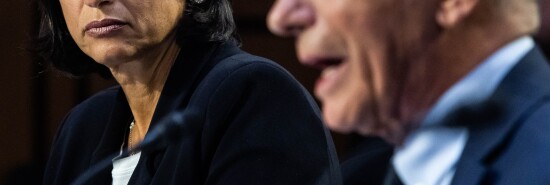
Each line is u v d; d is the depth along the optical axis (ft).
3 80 10.80
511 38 2.56
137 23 5.44
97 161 5.81
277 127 5.13
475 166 2.69
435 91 2.62
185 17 5.59
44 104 10.93
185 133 4.91
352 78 2.62
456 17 2.52
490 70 2.63
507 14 2.53
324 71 2.67
